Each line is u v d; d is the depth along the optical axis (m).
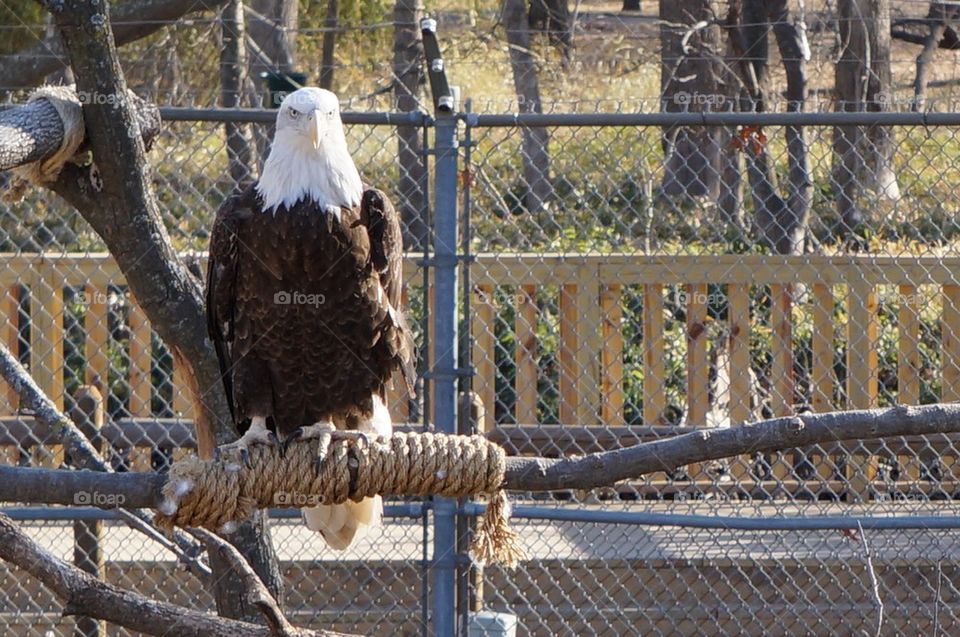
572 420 11.72
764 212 14.56
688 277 11.48
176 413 11.80
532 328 11.56
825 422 5.25
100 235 7.07
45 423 6.88
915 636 9.82
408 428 9.90
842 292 12.94
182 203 13.32
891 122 7.98
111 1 16.25
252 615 7.45
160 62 18.92
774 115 8.05
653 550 10.29
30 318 11.46
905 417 5.21
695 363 11.71
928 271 11.19
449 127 8.05
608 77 24.67
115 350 12.77
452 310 8.07
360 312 7.50
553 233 14.77
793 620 9.91
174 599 10.27
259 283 7.46
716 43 19.52
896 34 22.70
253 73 18.58
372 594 10.16
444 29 23.55
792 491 11.45
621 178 15.50
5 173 7.41
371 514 7.38
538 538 10.66
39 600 10.26
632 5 28.81
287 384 7.62
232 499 5.44
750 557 10.01
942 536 10.37
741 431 5.31
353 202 7.41
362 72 20.73
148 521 7.79
